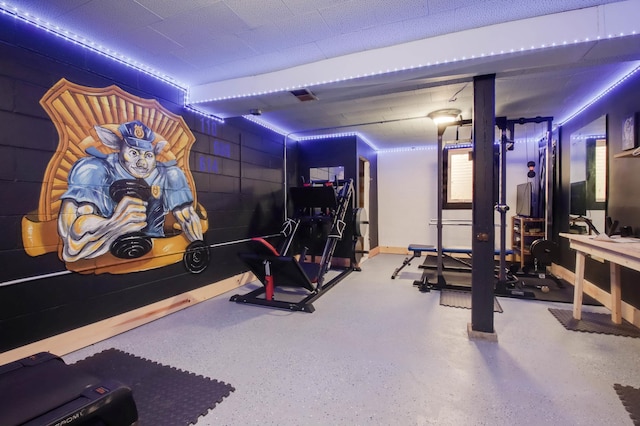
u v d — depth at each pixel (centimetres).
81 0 213
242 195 473
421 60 264
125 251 302
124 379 217
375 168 754
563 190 490
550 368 227
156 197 333
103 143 282
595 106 386
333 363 238
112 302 290
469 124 462
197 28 249
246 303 384
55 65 247
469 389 203
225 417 180
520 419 175
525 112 448
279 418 179
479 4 216
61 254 252
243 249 474
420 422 174
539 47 229
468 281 483
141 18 235
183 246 368
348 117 484
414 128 556
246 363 239
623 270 320
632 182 308
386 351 256
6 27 220
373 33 256
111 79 288
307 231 607
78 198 263
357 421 175
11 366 168
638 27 210
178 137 361
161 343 274
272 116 480
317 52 290
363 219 578
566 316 327
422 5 217
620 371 222
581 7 219
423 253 734
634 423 170
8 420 125
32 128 234
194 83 364
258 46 278
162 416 180
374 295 416
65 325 254
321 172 743
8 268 222
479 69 263
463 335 286
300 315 342
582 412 179
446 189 655
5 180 220
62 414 131
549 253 465
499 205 425
